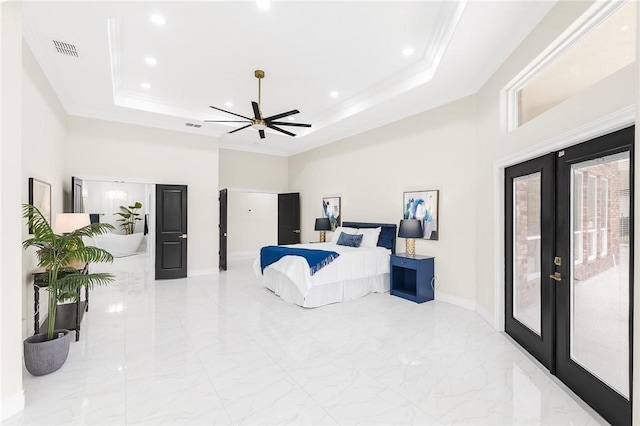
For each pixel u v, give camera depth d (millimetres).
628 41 2025
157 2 2748
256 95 5102
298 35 3385
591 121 2100
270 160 8453
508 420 2045
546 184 2705
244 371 2666
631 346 1881
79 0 2633
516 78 3154
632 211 1870
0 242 2016
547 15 2602
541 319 2803
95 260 2902
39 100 3604
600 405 2092
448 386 2439
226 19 3094
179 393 2334
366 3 2871
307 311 4320
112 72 4031
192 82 4617
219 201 7430
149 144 6082
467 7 2631
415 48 3668
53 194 4305
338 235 6230
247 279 6363
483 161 4000
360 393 2344
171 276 6324
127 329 3627
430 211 4941
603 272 2111
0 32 2006
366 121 5801
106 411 2113
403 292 5020
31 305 3336
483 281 4016
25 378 2520
